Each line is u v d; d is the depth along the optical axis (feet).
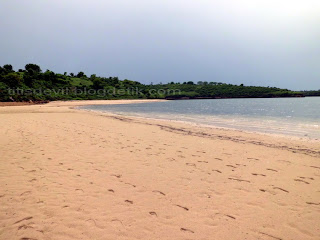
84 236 7.86
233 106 134.62
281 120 53.16
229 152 20.66
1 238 7.60
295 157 19.15
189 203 10.56
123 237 7.87
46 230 8.14
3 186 11.80
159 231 8.29
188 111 89.92
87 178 13.28
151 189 12.00
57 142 22.88
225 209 10.07
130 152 19.69
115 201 10.52
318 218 9.42
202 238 7.95
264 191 12.08
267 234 8.28
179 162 17.11
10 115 52.95
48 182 12.48
